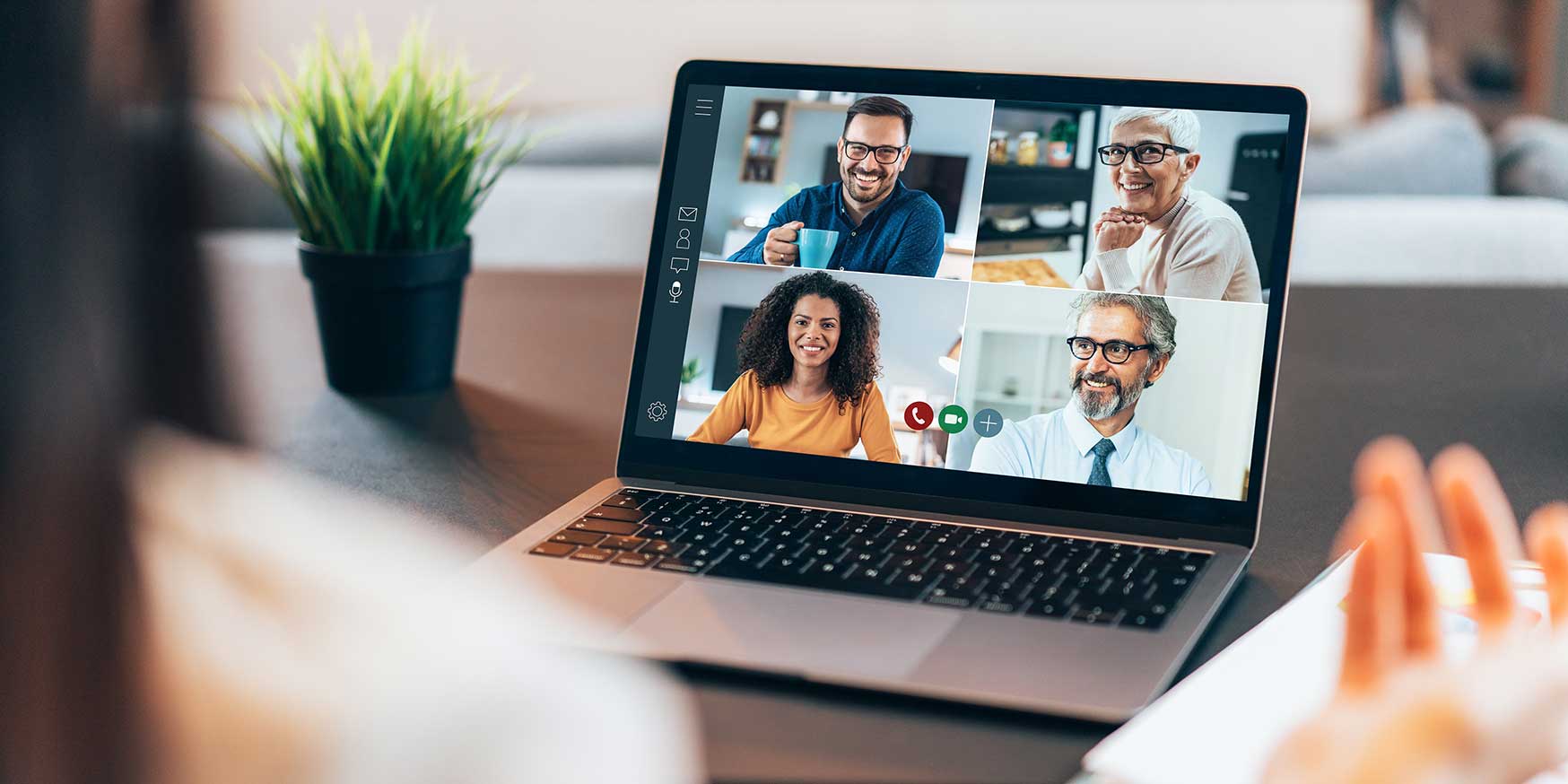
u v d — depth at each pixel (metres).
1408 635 0.44
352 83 0.96
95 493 0.81
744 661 0.49
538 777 0.43
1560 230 1.91
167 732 0.54
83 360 1.07
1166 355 0.67
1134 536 0.64
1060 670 0.48
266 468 0.83
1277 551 0.68
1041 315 0.70
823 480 0.71
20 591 0.68
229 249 1.58
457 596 0.57
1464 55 2.42
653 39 2.46
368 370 0.99
